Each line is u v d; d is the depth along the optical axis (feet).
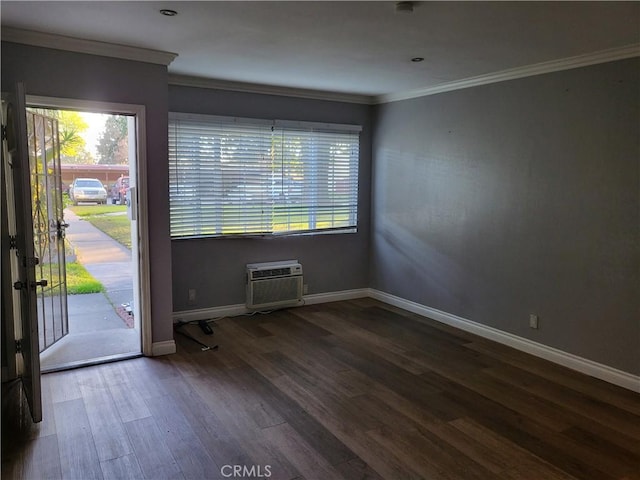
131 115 12.06
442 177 15.94
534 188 13.07
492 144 14.15
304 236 18.02
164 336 12.97
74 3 8.49
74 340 14.02
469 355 13.30
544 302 13.03
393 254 18.40
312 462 8.11
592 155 11.66
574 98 11.95
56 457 8.17
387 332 15.25
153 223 12.49
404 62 12.57
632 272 11.08
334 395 10.69
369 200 19.35
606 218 11.49
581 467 8.11
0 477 7.54
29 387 9.27
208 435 8.93
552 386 11.32
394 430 9.21
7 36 10.23
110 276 24.68
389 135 18.11
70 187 43.39
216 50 11.61
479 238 14.79
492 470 7.97
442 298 16.34
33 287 8.87
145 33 10.28
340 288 19.17
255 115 16.30
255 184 16.67
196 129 15.37
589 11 8.64
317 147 17.83
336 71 13.75
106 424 9.28
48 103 10.85
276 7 8.61
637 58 10.68
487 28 9.68
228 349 13.51
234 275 16.72
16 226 9.53
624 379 11.32
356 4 8.44
